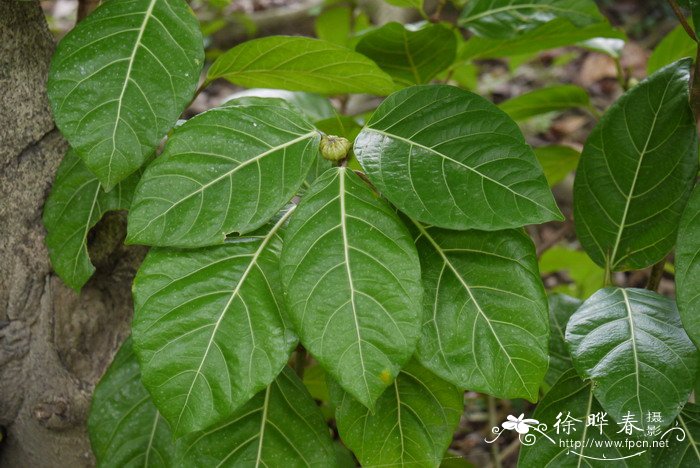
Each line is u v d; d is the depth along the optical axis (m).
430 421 0.96
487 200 0.88
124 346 1.01
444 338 0.90
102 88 0.89
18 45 0.98
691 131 0.97
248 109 0.92
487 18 1.14
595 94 2.71
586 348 0.92
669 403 0.89
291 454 0.97
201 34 0.91
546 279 2.17
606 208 1.00
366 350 0.85
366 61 0.99
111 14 0.91
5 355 1.06
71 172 0.98
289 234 0.87
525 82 2.85
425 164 0.89
